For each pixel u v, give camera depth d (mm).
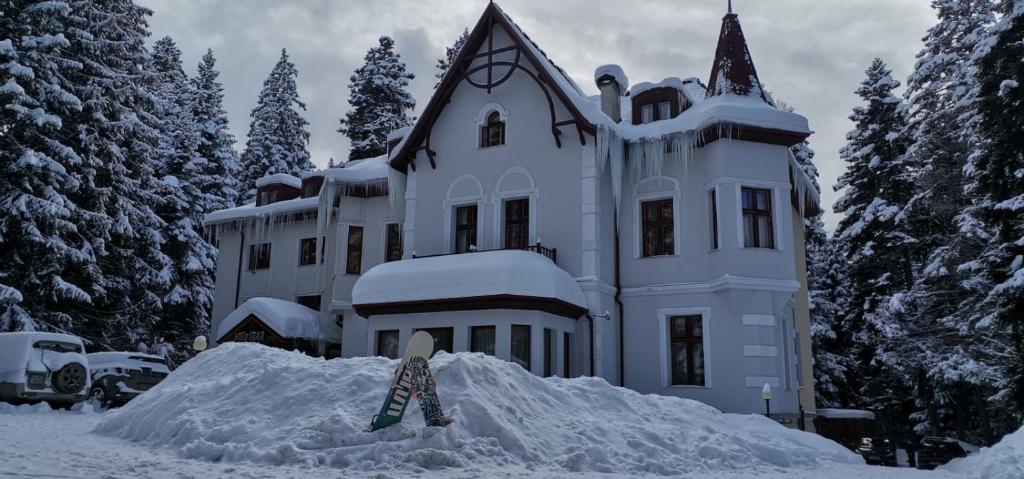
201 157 41062
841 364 35125
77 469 7301
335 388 10719
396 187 23125
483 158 21641
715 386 18672
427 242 21844
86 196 26312
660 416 12164
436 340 18953
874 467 11750
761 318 18578
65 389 16578
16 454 8297
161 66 47625
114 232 27844
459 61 22109
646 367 19750
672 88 22156
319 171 30172
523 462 8938
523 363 17828
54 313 24469
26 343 16469
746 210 19250
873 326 28344
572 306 18531
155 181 31688
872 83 31172
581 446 9703
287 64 52812
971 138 24672
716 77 21672
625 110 25922
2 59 24203
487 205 21281
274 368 11656
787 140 19672
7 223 22734
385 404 9297
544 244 20297
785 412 18422
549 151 20750
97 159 26297
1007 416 28422
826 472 10391
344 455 8547
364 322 24562
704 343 19109
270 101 51562
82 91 26484
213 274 38000
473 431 9344
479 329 18531
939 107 29891
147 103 30953
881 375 31047
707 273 19438
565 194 20266
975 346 25047
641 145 20750
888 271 29141
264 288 29328
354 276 25297
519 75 21703
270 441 9305
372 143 44188
